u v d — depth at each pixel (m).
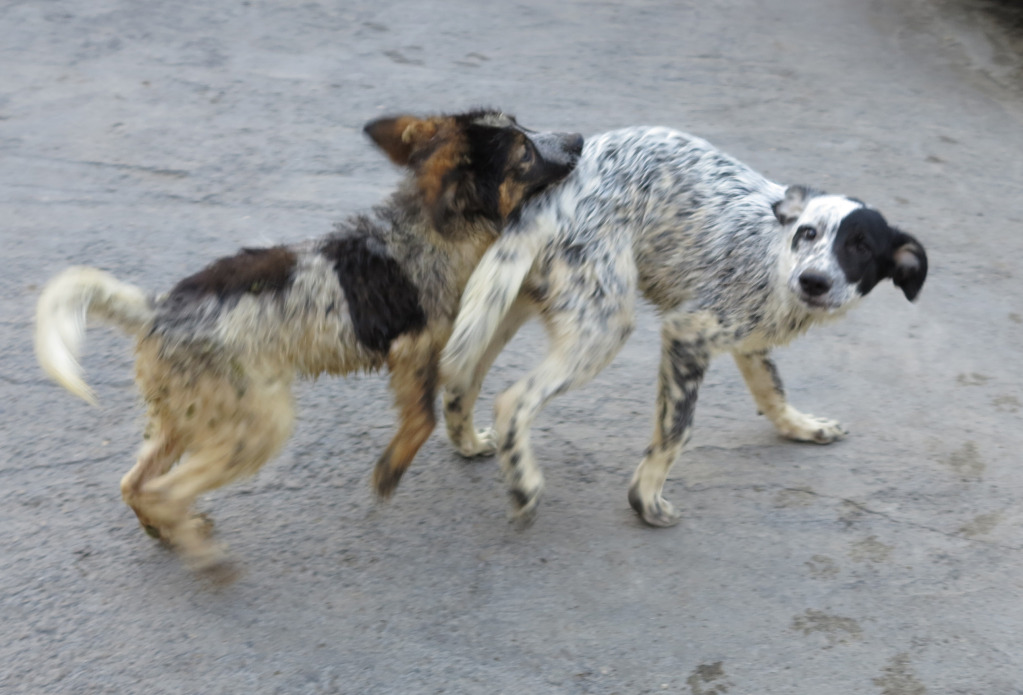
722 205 3.50
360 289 3.43
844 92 5.19
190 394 3.36
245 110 4.71
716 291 3.49
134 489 3.41
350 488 3.62
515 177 3.45
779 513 3.59
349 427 3.74
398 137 3.51
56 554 3.47
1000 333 4.05
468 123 3.47
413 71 5.11
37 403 3.74
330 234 3.46
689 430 3.51
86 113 4.66
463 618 3.39
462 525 3.55
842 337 4.03
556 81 5.06
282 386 3.41
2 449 3.64
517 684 3.30
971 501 3.63
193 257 4.12
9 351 3.85
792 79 5.30
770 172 4.52
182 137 4.57
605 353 3.48
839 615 3.42
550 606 3.42
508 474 3.47
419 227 3.46
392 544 3.52
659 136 3.54
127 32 5.37
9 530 3.50
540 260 3.46
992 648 3.37
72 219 4.23
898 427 3.79
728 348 3.51
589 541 3.53
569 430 3.76
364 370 3.51
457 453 3.70
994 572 3.49
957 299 4.14
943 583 3.47
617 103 4.85
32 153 4.46
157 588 3.43
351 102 4.78
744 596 3.44
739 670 3.33
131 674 3.30
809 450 3.73
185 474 3.38
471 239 3.48
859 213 3.42
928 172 4.61
